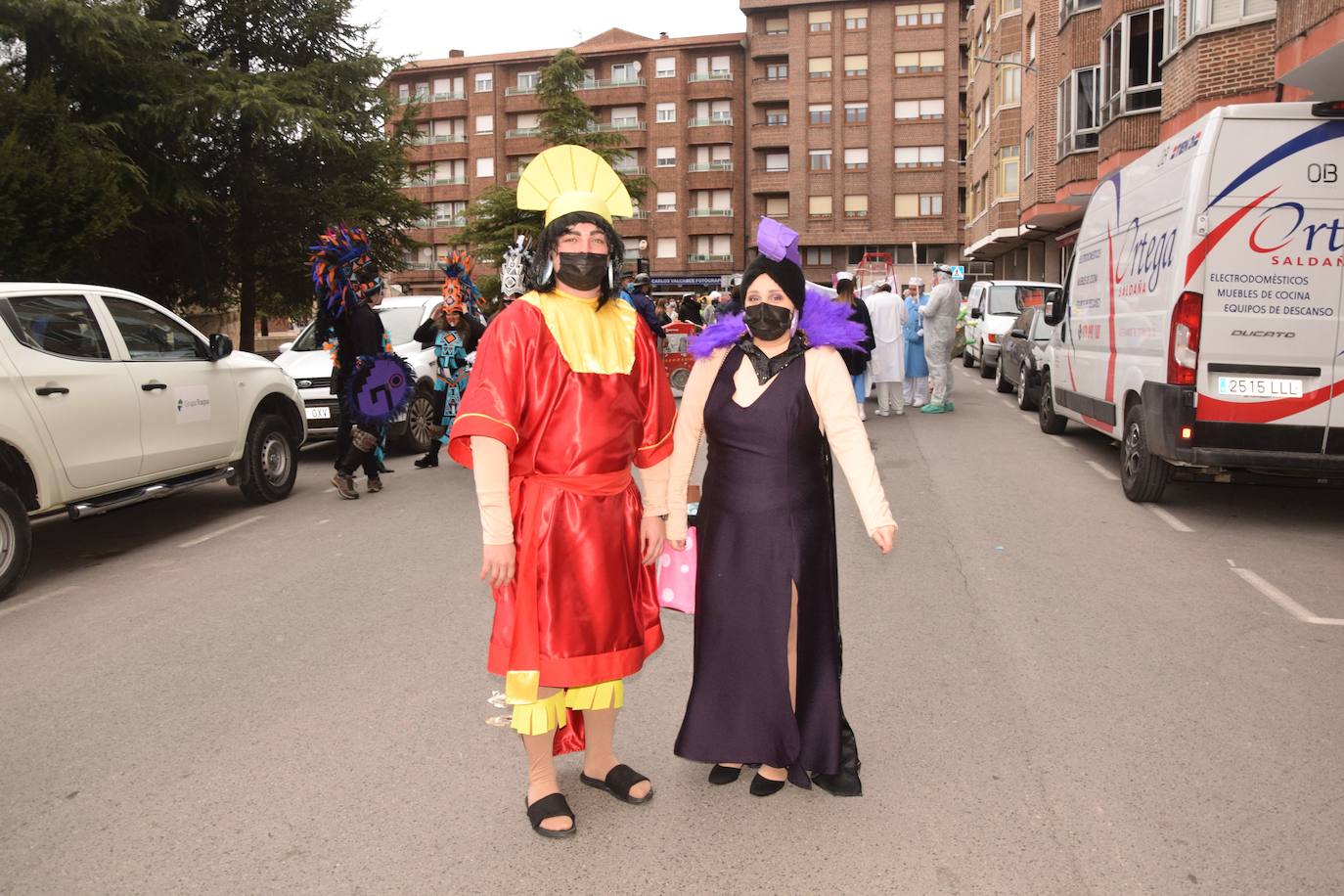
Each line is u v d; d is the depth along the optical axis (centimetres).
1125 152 2217
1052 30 2962
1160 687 444
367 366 926
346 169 2411
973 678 458
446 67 6369
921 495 886
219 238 2309
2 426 635
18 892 302
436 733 411
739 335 344
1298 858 304
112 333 748
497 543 306
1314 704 423
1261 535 734
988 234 3828
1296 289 721
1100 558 672
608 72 6209
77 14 1638
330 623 564
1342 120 712
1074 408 1088
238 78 2045
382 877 304
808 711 339
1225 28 1558
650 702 441
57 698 462
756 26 6034
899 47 5881
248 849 323
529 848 319
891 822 331
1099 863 304
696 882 298
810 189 5981
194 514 908
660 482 346
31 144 1333
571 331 317
